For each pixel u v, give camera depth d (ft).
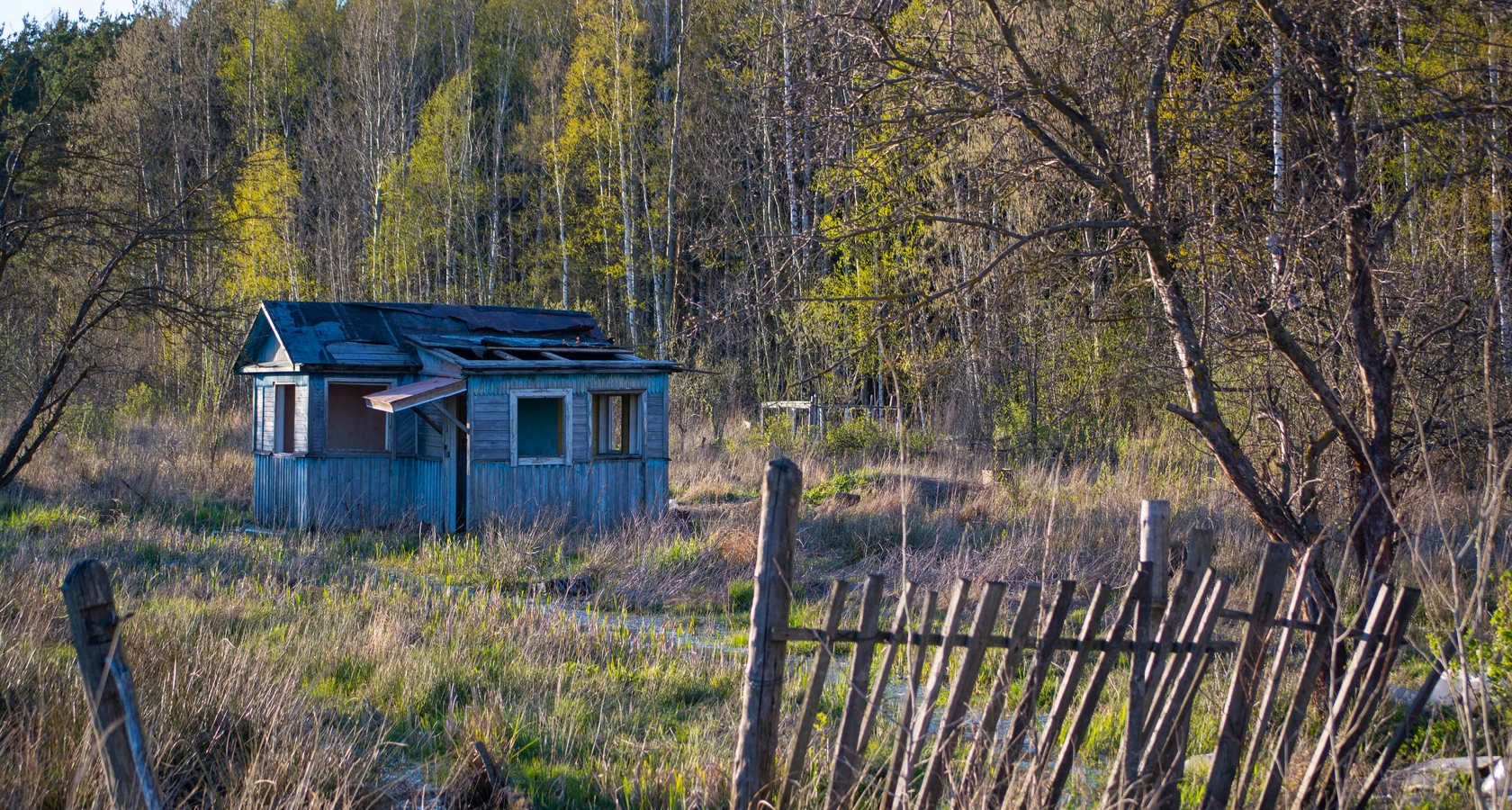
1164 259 19.84
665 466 60.03
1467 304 19.97
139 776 11.71
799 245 20.31
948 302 19.36
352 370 59.52
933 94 20.15
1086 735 19.29
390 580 38.88
